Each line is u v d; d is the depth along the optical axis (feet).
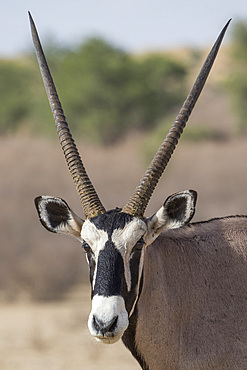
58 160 320.70
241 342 66.33
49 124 466.29
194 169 284.82
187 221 63.41
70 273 155.74
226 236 69.67
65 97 479.00
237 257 68.54
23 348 115.24
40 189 239.50
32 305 143.02
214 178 261.03
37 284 147.95
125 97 479.00
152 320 64.90
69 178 266.98
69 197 228.02
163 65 510.17
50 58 558.97
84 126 469.57
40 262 151.74
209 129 437.17
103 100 480.23
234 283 67.67
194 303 66.85
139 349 65.51
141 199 63.93
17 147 368.48
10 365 107.65
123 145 435.12
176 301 66.33
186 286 67.00
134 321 64.44
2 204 205.36
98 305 57.88
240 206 207.72
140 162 317.01
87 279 157.69
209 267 67.97
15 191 232.53
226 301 67.15
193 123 488.85
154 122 490.90
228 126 485.56
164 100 505.25
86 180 65.46
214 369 66.28
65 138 67.15
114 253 59.93
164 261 66.95
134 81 487.20
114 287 58.65
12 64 594.24
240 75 492.95
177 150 353.10
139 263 61.16
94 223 61.41
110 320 57.21
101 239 60.59
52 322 129.18
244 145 370.53
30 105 539.29
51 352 113.80
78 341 119.14
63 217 64.75
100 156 350.84
